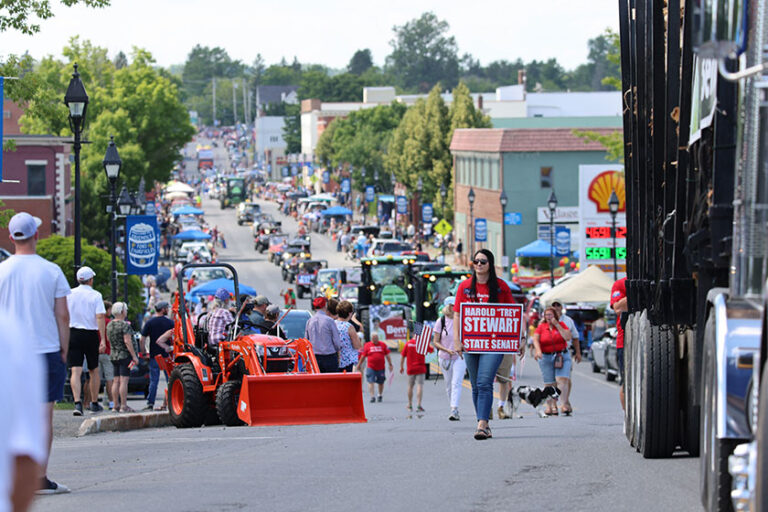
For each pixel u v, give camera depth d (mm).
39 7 34719
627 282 15102
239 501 10773
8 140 42156
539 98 188625
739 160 7660
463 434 18094
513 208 100125
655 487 11062
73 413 24797
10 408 3564
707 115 10227
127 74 128250
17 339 3617
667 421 13094
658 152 13070
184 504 10641
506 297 16078
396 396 39375
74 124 31828
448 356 25312
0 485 3533
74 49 127438
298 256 109188
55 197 92688
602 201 80250
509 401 25750
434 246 134375
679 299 12406
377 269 55750
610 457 13562
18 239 11211
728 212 9430
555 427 20219
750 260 7453
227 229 179750
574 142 99250
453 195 127375
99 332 25062
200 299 63562
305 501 10703
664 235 12664
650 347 13094
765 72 7125
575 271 82562
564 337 26844
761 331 6824
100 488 12039
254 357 21922
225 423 22500
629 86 15219
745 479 6875
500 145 99625
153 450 16844
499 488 11281
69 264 53344
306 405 21547
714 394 7957
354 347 28391
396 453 14711
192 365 23703
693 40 6227
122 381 26859
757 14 7172
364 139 178000
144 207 84375
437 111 133250
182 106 130125
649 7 13562
